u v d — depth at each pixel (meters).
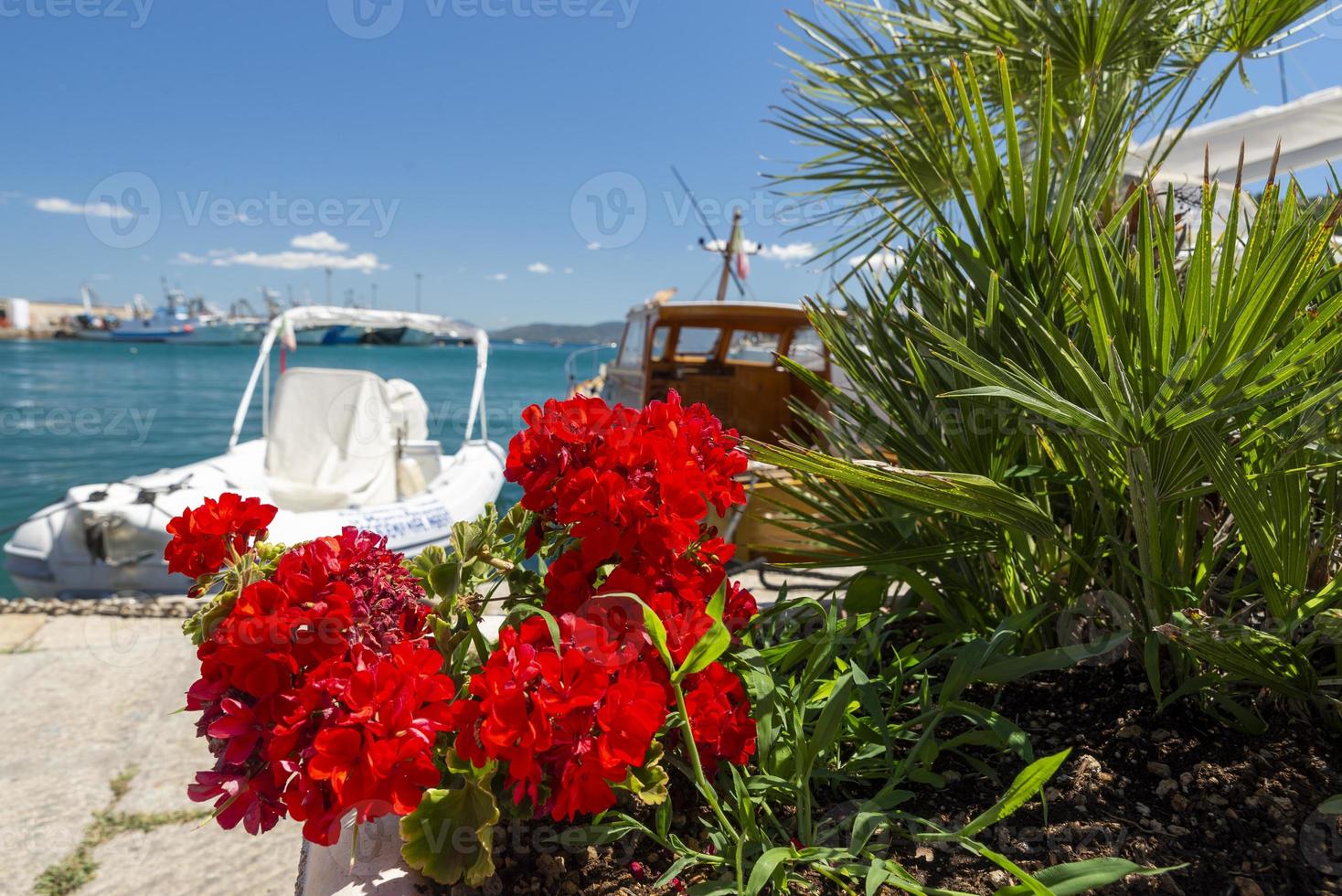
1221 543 1.48
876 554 1.62
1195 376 1.17
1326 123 4.11
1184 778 1.18
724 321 7.26
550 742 0.95
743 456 1.38
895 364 1.74
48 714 3.66
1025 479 1.64
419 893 1.11
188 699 1.05
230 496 1.24
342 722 0.93
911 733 1.33
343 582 1.10
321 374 7.52
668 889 1.10
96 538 5.33
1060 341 1.26
